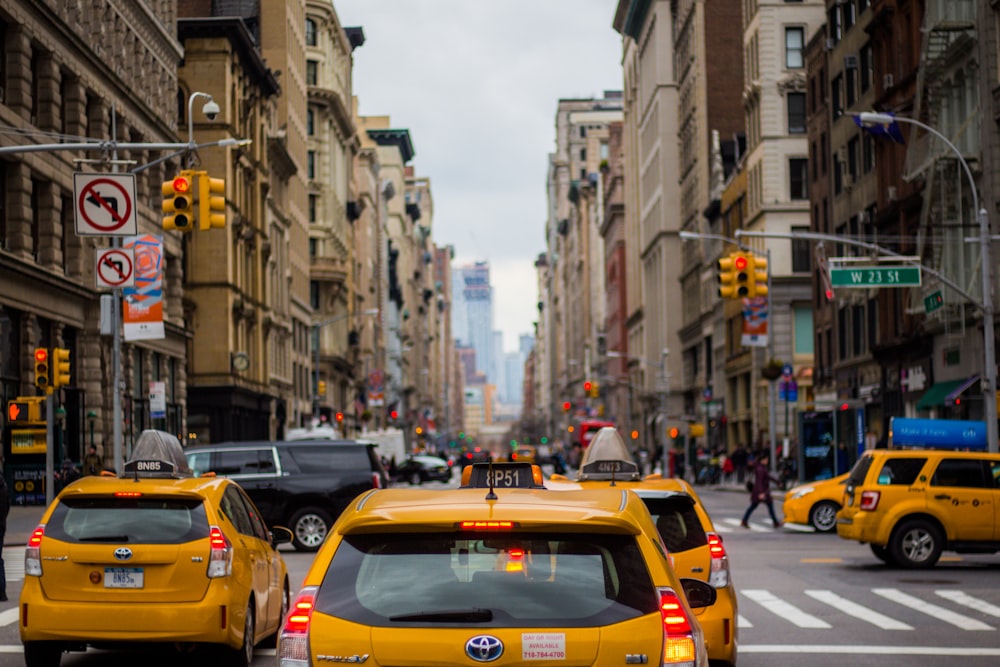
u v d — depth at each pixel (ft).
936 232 164.25
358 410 385.70
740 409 302.04
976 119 158.10
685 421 357.20
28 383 149.79
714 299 338.75
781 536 118.83
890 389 194.49
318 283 377.09
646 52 458.50
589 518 22.82
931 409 175.22
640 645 22.39
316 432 184.03
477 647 22.09
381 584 22.79
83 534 44.52
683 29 390.01
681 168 400.67
